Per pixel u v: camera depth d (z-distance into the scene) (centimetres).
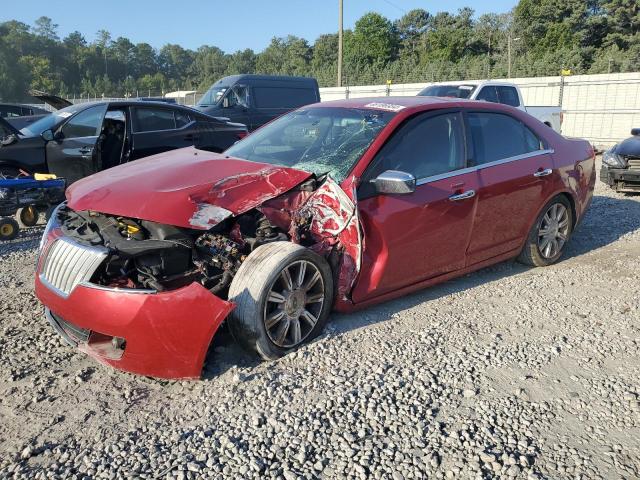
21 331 408
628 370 361
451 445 281
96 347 338
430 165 442
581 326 427
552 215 555
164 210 334
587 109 2183
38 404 317
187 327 316
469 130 478
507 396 327
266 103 1501
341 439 283
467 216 459
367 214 395
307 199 396
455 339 399
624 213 820
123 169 422
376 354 372
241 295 345
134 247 328
